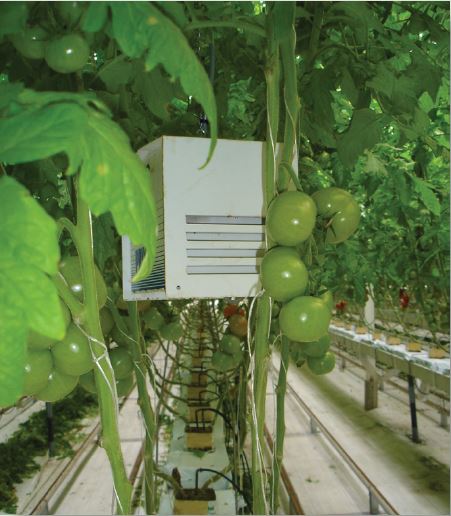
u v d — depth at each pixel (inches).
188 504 82.2
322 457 164.9
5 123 22.2
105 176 22.3
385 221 146.2
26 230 20.0
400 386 238.4
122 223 22.4
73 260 37.0
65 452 165.5
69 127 21.7
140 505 111.6
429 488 143.5
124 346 59.1
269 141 41.2
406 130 60.7
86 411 205.2
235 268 44.4
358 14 51.8
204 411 120.6
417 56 56.2
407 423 194.9
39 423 183.8
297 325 39.1
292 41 40.7
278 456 54.1
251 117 94.0
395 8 68.1
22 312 19.7
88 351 32.6
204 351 195.0
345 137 57.5
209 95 26.2
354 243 113.7
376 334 207.6
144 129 63.6
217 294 43.9
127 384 57.9
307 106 62.9
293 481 148.2
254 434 42.3
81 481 148.9
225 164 44.4
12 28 28.5
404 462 160.7
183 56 25.2
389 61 62.7
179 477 89.3
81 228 32.8
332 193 44.6
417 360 164.4
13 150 20.9
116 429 34.1
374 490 123.6
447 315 190.2
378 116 56.2
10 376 19.6
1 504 128.7
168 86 49.7
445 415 190.4
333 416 205.5
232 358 85.2
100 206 21.9
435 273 161.9
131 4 25.2
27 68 43.7
